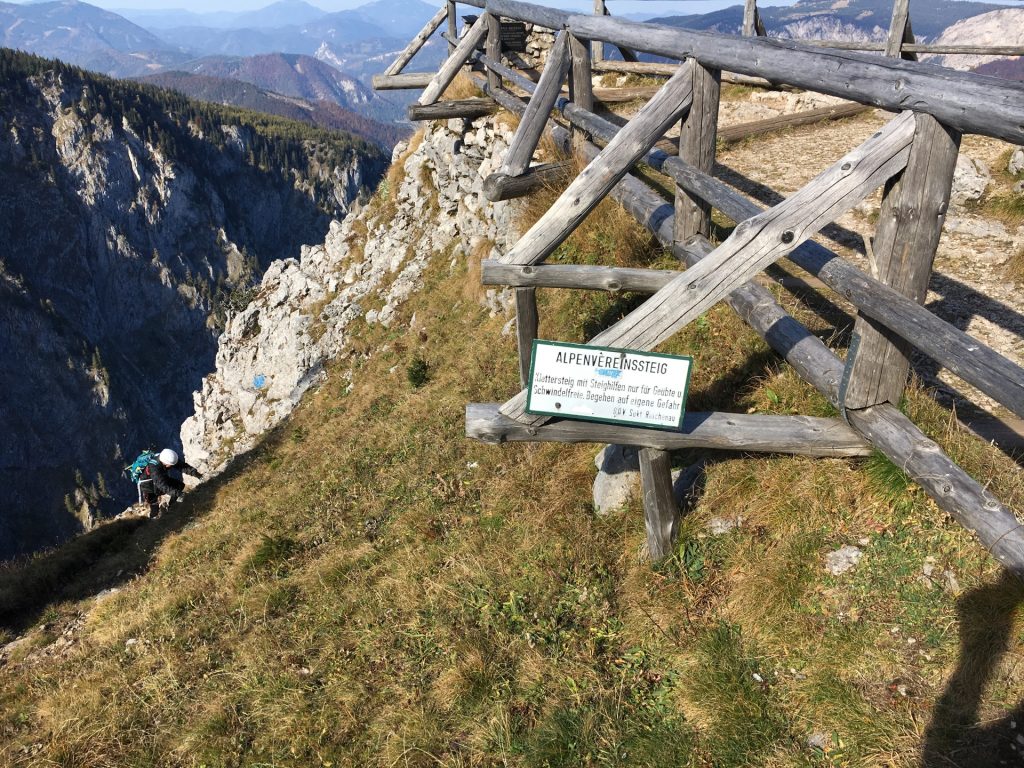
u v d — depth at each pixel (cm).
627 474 530
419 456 848
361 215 2191
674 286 386
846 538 401
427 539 640
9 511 16488
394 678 476
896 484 390
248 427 2256
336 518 816
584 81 796
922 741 308
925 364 502
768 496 440
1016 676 312
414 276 1569
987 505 315
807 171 855
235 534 954
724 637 393
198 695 564
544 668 426
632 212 744
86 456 18562
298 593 668
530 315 592
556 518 546
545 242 557
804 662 364
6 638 1009
